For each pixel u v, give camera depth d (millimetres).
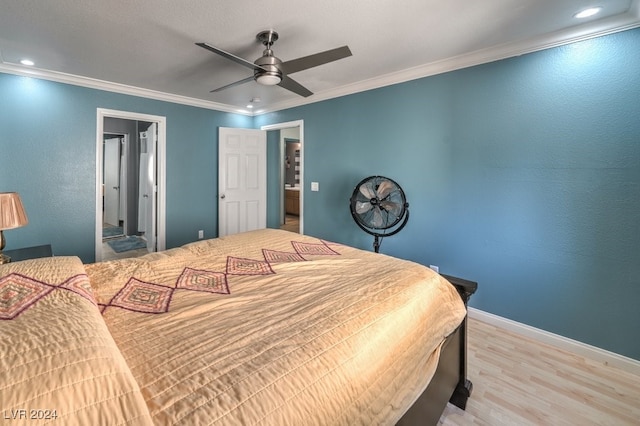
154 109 3828
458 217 2738
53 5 1840
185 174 4184
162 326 995
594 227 2086
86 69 2936
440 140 2814
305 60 2043
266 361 814
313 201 4016
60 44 2379
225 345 885
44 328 677
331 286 1401
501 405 1658
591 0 1772
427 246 2957
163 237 4031
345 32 2182
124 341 890
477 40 2301
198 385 707
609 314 2051
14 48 2453
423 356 1185
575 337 2180
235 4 1833
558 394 1744
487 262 2584
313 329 991
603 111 2018
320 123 3865
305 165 4090
